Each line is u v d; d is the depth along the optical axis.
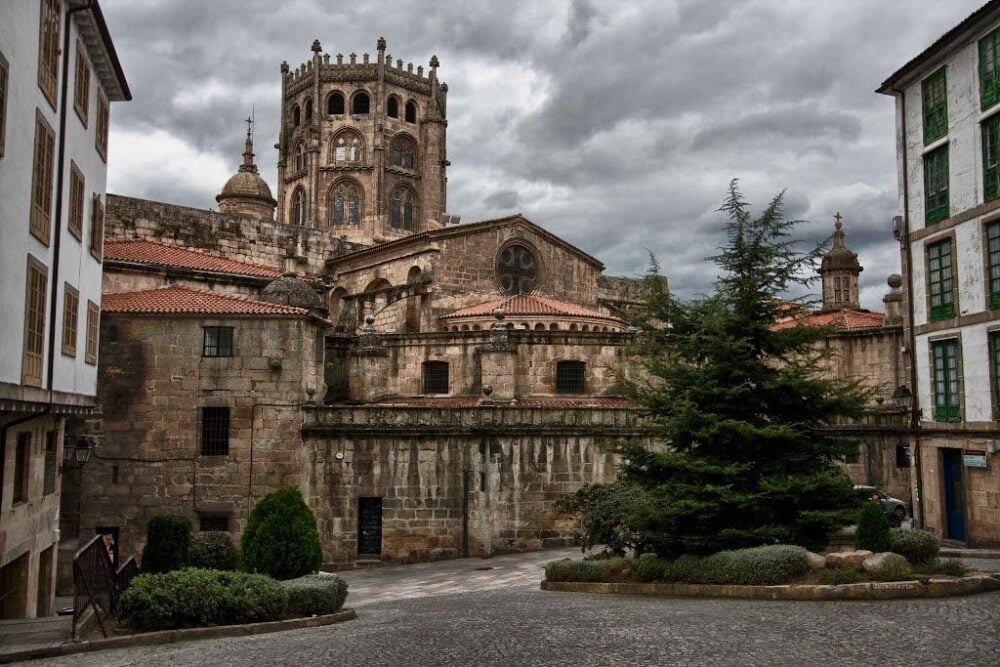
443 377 47.91
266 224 63.03
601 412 39.31
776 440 24.06
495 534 38.03
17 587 24.50
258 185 73.62
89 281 28.02
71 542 35.84
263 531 25.81
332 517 37.66
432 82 83.81
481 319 50.72
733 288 25.23
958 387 31.25
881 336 50.84
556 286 61.06
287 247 64.19
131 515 36.78
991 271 29.83
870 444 44.03
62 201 24.09
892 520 38.56
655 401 25.41
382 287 60.66
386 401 46.56
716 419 23.98
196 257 50.81
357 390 46.06
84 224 26.94
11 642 17.33
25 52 20.58
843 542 24.53
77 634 17.42
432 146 81.50
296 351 38.06
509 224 58.44
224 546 29.58
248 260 61.69
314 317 38.72
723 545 23.58
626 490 28.47
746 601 19.73
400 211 80.88
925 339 33.31
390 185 79.94
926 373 33.25
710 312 25.12
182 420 37.38
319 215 79.00
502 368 44.88
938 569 20.50
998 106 29.28
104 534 36.56
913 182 34.28
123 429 37.06
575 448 38.91
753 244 25.22
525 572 32.97
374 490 37.94
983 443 29.80
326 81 80.31
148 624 18.53
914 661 12.51
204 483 37.16
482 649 14.41
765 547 21.83
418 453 38.19
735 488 24.08
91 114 27.58
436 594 28.61
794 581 20.62
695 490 23.48
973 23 30.03
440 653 14.27
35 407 22.00
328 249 66.94
